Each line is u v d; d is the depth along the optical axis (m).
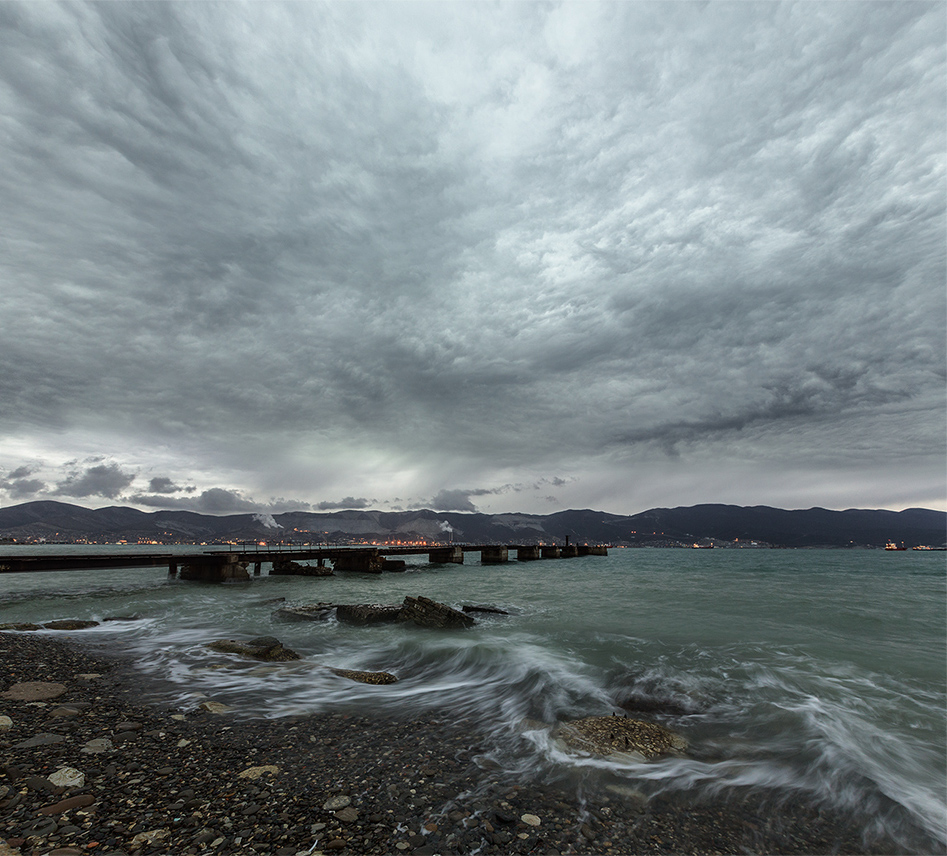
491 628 18.19
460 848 4.54
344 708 8.81
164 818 4.70
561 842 4.77
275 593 32.25
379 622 19.11
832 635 17.02
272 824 4.73
